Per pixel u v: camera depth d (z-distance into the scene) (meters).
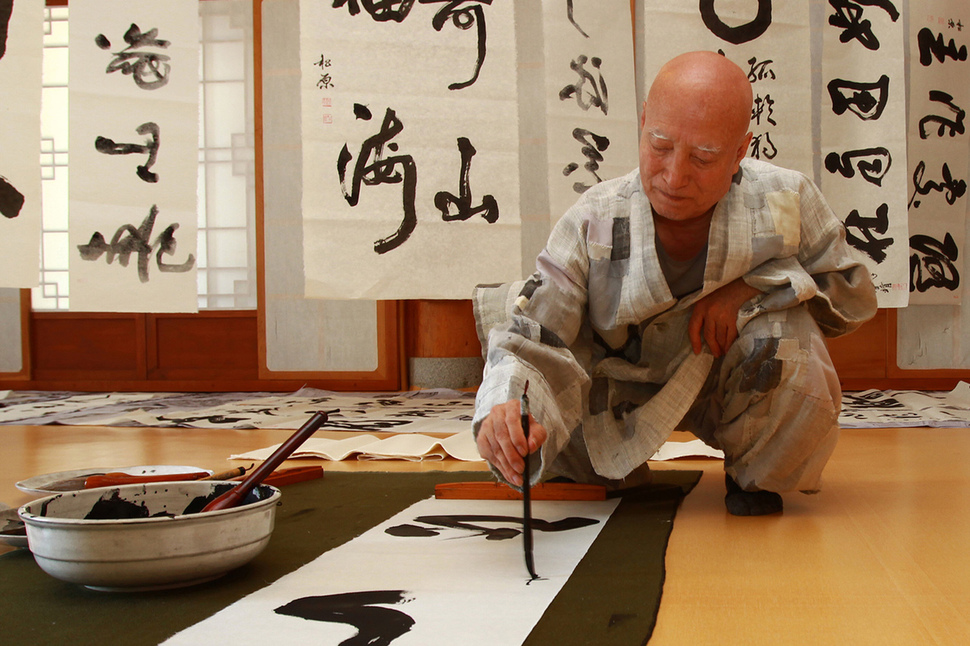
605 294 1.58
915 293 5.12
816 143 5.21
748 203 1.57
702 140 1.34
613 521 1.60
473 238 4.26
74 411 4.44
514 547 1.39
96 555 1.07
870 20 4.41
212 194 6.07
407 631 0.97
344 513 1.68
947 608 1.09
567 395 1.54
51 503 1.19
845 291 1.63
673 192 1.40
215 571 1.14
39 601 1.10
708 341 1.61
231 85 6.03
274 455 1.30
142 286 4.04
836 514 1.70
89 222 3.98
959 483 2.09
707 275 1.55
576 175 4.20
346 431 3.43
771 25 4.20
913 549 1.41
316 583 1.17
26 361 6.11
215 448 2.96
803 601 1.12
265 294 5.66
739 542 1.46
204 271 6.10
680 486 2.00
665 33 4.14
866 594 1.16
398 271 4.24
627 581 1.18
